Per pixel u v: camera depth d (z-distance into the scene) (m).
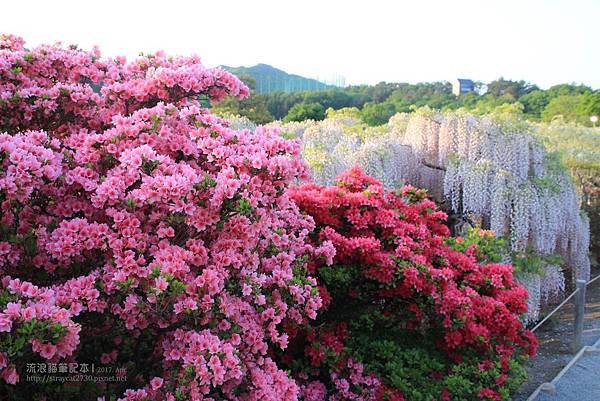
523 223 6.41
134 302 2.13
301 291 2.71
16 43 3.34
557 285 6.67
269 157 2.72
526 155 6.95
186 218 2.28
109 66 3.34
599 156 9.85
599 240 9.68
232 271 2.48
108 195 2.27
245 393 2.32
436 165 7.62
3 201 2.22
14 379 1.77
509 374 3.70
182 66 3.30
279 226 2.92
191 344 2.16
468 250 4.32
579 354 5.26
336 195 3.76
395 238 3.66
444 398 3.31
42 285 2.36
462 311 3.42
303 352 3.38
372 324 3.63
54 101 2.78
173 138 2.72
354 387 3.30
